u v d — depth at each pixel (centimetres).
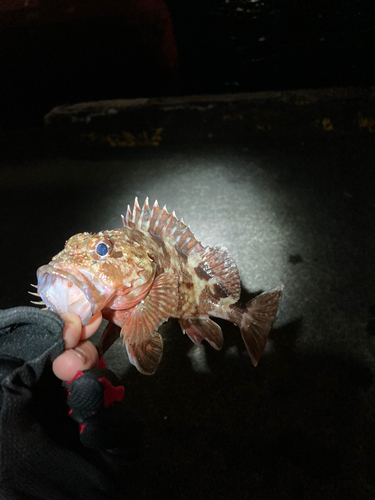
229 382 58
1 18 121
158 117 109
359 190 87
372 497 46
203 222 85
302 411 54
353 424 52
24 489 27
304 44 135
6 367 23
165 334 65
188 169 101
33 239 89
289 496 47
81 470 27
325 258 74
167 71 138
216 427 54
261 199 88
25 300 75
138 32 127
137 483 49
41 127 143
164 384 59
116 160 110
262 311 46
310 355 60
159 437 54
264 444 52
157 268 37
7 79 136
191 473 50
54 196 101
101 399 25
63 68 135
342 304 66
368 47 132
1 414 22
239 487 48
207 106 105
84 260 32
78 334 26
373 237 76
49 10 120
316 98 99
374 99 95
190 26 142
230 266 44
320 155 98
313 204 85
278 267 73
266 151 103
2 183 109
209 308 44
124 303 35
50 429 26
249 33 139
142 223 40
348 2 128
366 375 57
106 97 144
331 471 48
